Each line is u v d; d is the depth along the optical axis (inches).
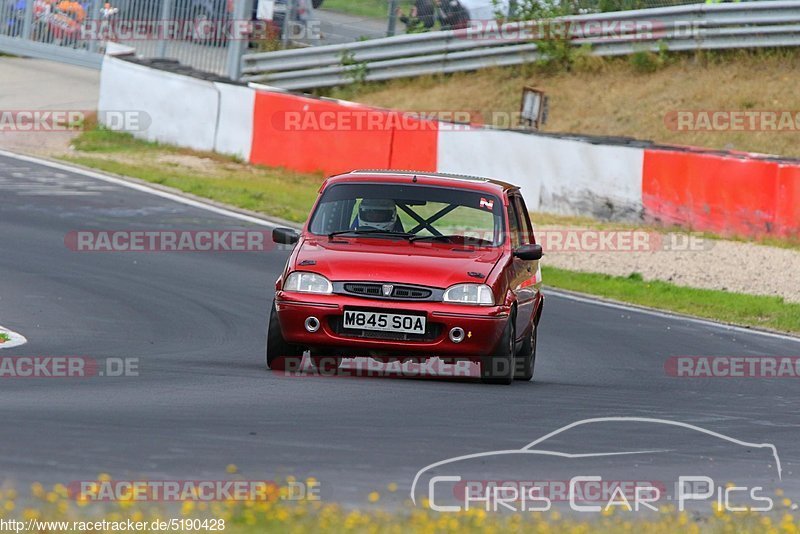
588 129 3577.8
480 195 1382.9
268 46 4148.6
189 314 1733.5
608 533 664.4
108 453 790.5
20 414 928.3
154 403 1026.7
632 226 2787.9
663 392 1344.7
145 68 3513.8
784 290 2279.8
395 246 1307.8
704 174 2711.6
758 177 2645.2
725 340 1835.6
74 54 3914.9
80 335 1505.9
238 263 2215.8
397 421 997.2
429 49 3973.9
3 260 2054.6
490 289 1230.3
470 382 1295.5
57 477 708.0
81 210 2576.3
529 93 3304.6
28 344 1400.1
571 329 1844.2
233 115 3368.6
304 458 823.7
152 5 3875.5
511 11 4025.6
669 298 2209.6
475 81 3924.7
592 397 1246.9
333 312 1213.1
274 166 3292.3
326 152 3218.5
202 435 881.5
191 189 2901.1
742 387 1432.1
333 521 627.8
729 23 3592.5
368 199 1362.0
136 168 3115.2
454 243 1327.5
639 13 3740.2
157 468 754.8
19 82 3927.2
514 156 2987.2
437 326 1213.7
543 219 2876.5
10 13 4045.3
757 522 734.5
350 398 1103.6
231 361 1357.0
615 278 2389.3
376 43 4015.8
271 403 1051.9
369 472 796.0
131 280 1979.6
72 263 2084.2
